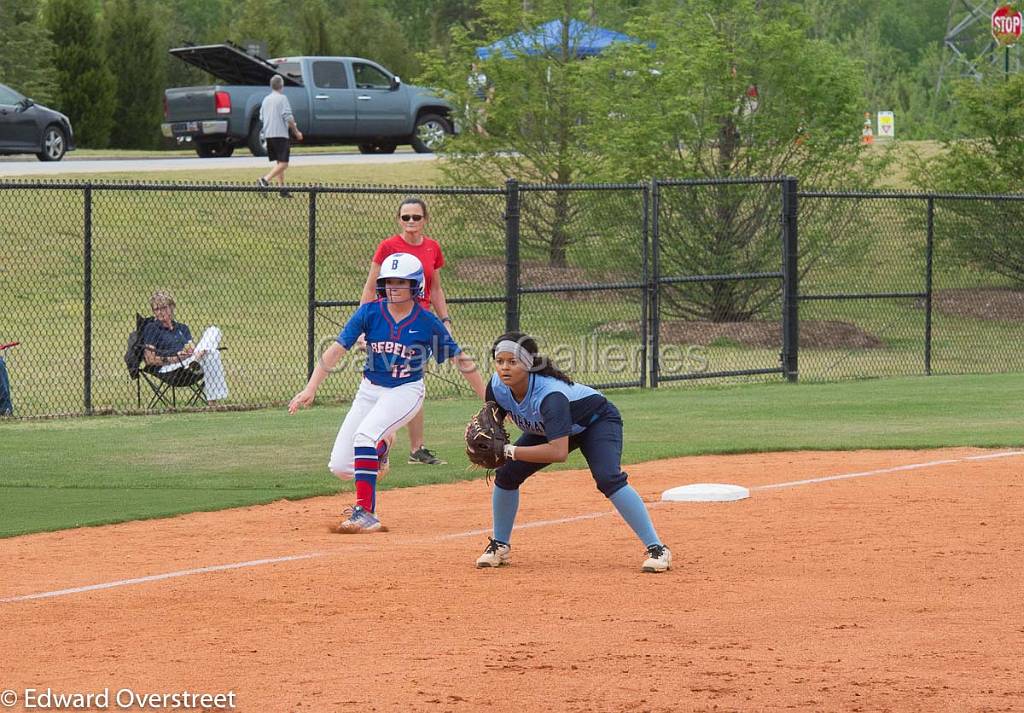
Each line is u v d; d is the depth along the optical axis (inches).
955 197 1871.3
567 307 2169.0
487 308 2112.5
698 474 1066.1
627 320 2112.5
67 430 1323.8
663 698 477.4
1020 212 2468.0
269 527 868.0
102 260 2193.7
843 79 2427.4
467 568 722.8
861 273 2522.1
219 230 2380.7
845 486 997.2
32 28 4264.3
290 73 3056.1
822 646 548.4
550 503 949.2
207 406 1497.3
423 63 2706.7
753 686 490.9
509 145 2620.6
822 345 2160.4
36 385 1632.6
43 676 516.4
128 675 515.8
